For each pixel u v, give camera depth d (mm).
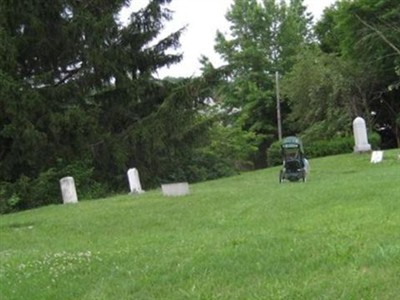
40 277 6078
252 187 13898
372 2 31250
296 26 51062
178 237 7750
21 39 21047
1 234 10297
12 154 20812
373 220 7168
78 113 20609
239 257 5902
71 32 21781
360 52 31562
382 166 17500
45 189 20094
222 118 30000
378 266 4980
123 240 8133
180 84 23984
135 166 23688
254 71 49781
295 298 4477
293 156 14984
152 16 24203
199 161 28531
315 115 32094
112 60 22875
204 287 5070
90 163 22500
